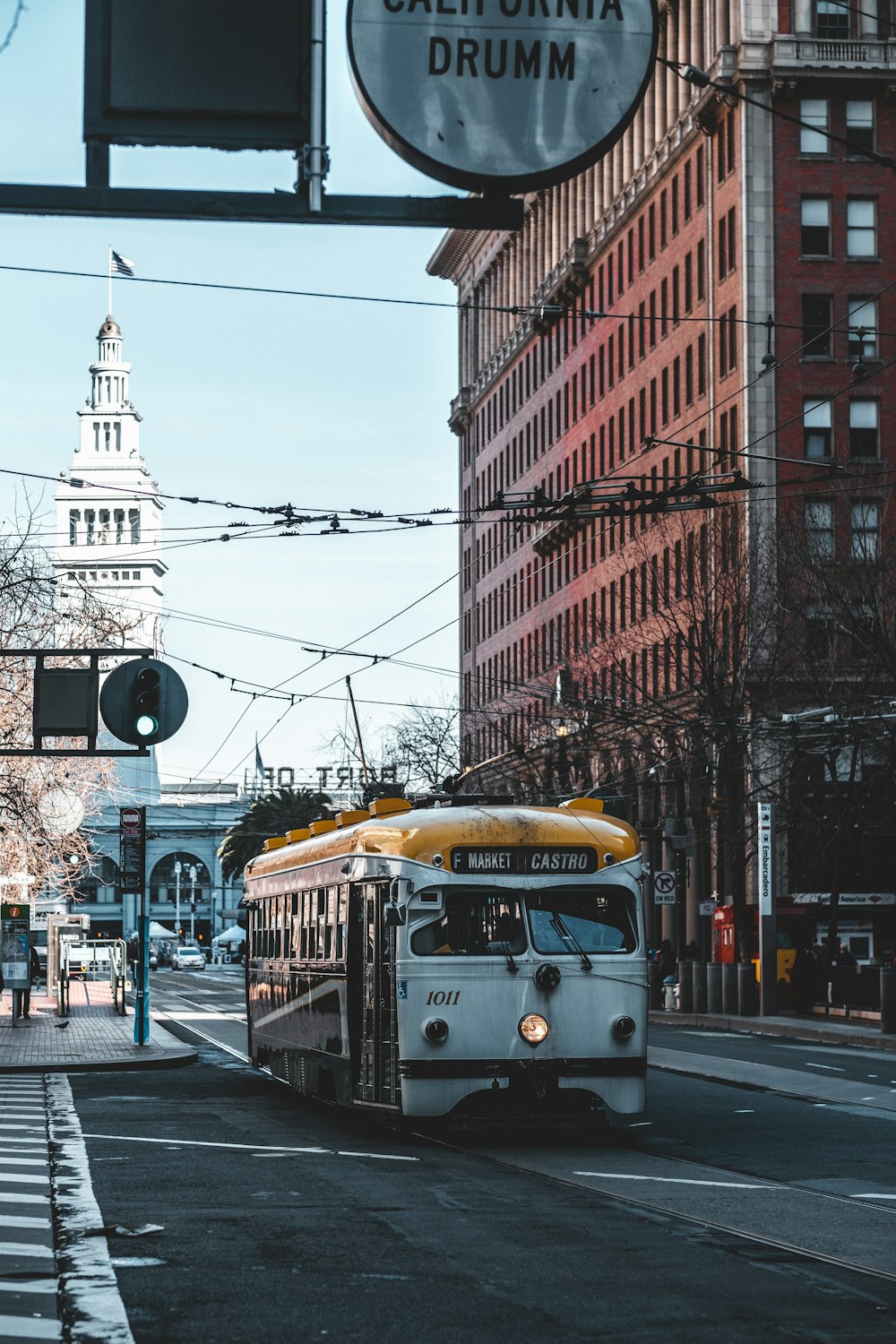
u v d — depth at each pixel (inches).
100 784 2317.9
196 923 7839.6
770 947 2154.3
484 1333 398.3
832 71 3063.5
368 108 338.6
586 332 4003.4
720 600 2325.3
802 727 2110.0
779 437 3014.3
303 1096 1100.5
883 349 3043.8
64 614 2011.6
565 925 810.8
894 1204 610.2
